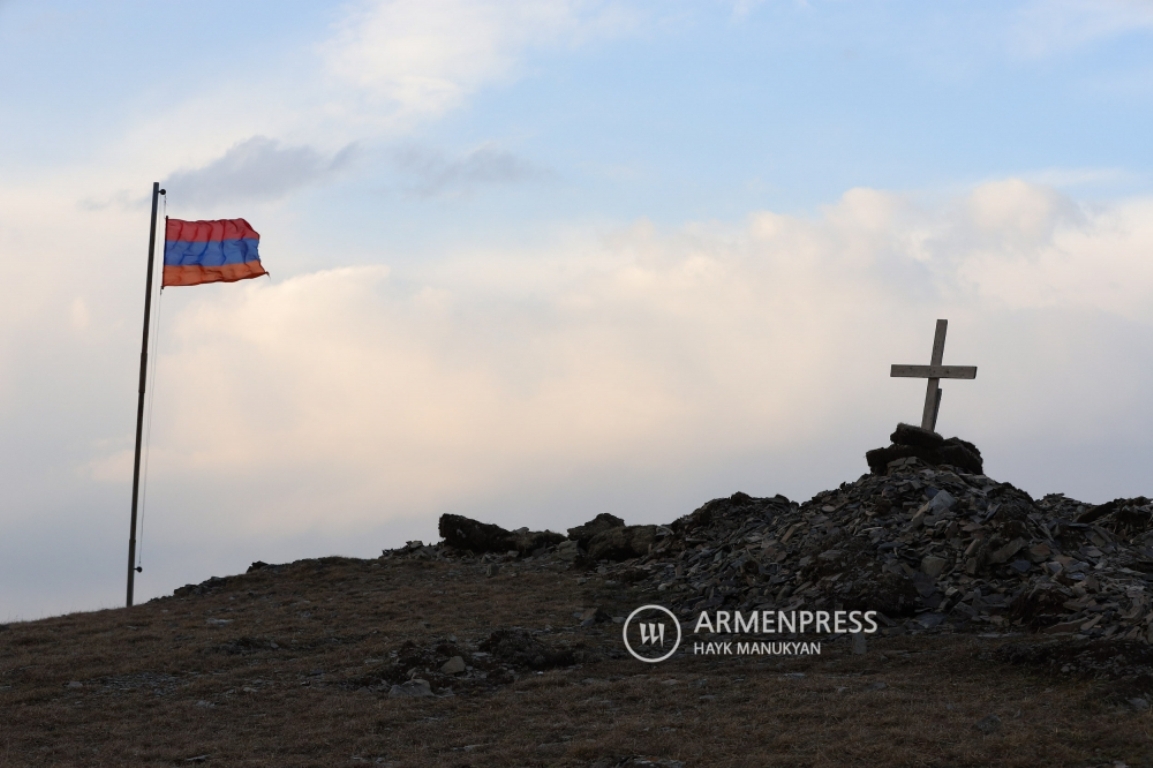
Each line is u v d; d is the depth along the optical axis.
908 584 20.45
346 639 21.06
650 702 15.22
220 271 31.25
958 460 27.41
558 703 15.55
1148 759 11.12
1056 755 11.48
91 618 24.89
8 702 16.52
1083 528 22.23
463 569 30.19
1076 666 14.46
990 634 18.33
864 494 25.16
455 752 13.36
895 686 14.98
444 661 17.81
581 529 32.50
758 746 12.64
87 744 14.25
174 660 19.23
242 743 14.09
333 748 13.77
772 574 22.95
